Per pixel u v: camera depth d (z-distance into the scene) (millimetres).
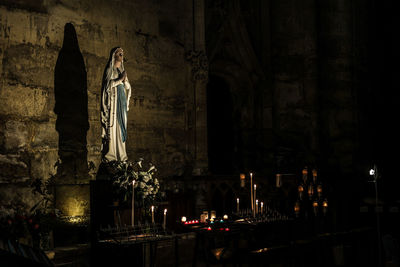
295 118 15039
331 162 14570
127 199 9477
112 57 10117
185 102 13266
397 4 16438
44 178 9961
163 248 9922
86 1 11117
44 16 10219
